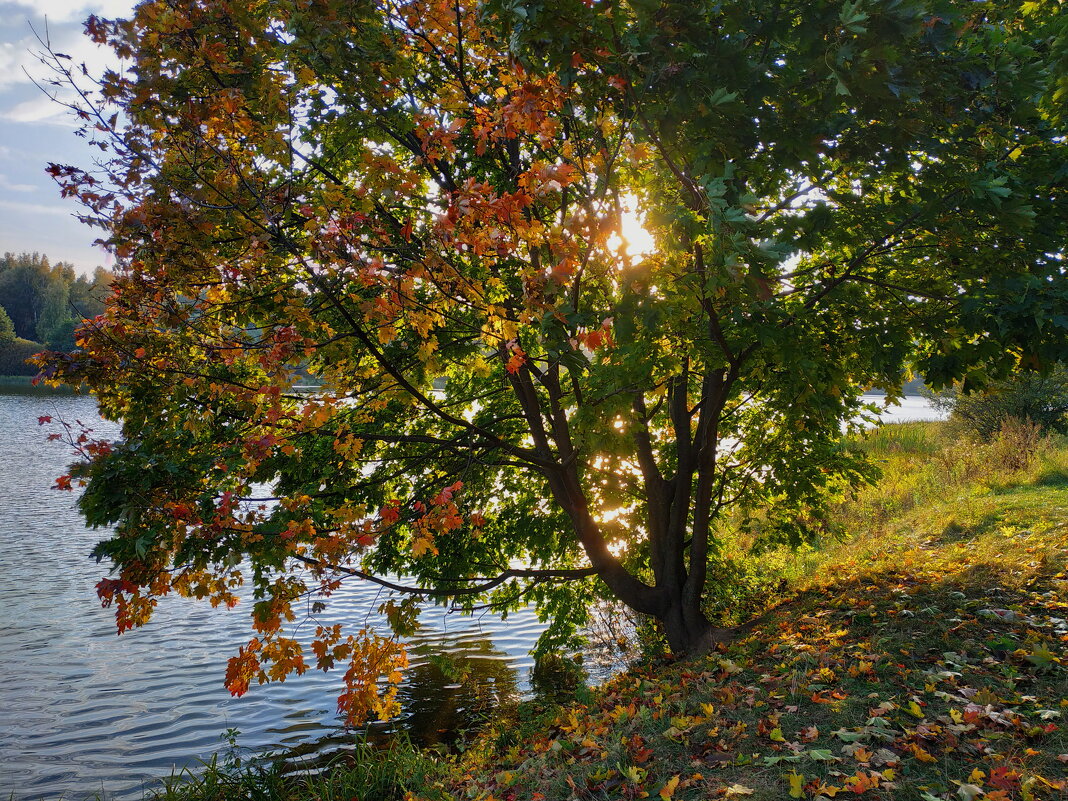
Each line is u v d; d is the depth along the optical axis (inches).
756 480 419.5
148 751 364.8
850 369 314.2
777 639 286.7
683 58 200.4
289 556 231.3
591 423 261.9
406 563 422.9
